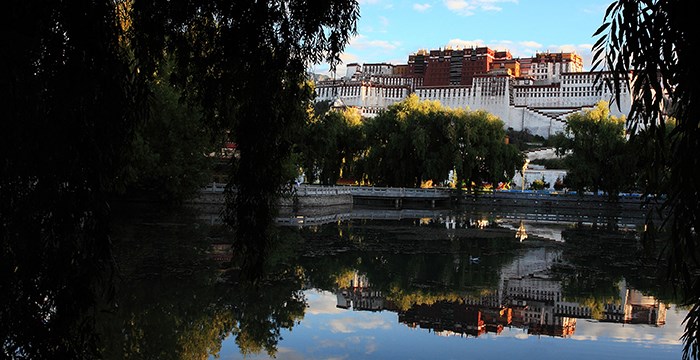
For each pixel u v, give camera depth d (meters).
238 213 7.83
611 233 42.44
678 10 5.05
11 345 5.68
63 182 5.82
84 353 6.29
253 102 7.71
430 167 68.56
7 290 5.61
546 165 102.31
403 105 72.88
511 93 176.38
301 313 17.81
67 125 5.75
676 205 5.34
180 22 7.60
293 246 31.61
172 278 21.08
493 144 70.44
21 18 5.50
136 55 7.59
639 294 21.91
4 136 5.38
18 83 5.46
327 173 71.56
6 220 5.58
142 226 35.25
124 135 6.70
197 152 41.62
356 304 19.31
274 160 7.98
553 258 30.03
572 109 157.75
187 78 8.77
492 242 36.06
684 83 5.12
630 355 14.38
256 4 7.47
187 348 14.26
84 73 5.88
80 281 5.96
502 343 15.32
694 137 5.12
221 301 18.62
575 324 17.52
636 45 5.20
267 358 13.74
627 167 60.22
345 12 7.88
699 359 5.23
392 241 35.12
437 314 18.36
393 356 14.03
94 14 6.02
